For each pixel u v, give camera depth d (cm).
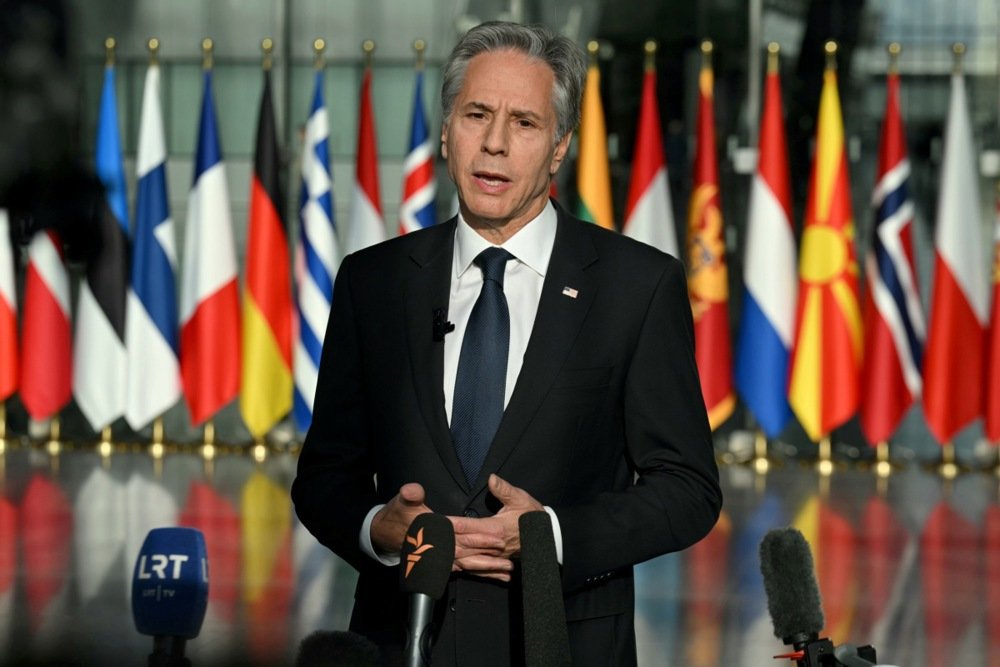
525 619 568
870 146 3925
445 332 682
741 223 3956
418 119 3559
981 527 2858
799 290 3522
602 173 3506
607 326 674
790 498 3206
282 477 3356
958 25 3909
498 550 604
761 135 3481
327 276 3500
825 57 3934
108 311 3500
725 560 2462
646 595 2181
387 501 670
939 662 1831
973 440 3809
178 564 511
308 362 3481
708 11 3972
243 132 4078
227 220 3556
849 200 3469
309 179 3541
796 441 3884
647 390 671
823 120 3478
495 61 661
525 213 687
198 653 484
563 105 670
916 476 3616
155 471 3431
